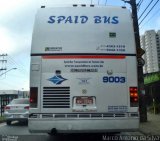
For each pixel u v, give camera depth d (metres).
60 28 10.70
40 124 10.30
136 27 21.53
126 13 10.95
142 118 20.42
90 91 10.45
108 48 10.66
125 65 10.62
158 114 26.81
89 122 10.33
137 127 10.41
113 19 10.84
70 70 10.51
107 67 10.56
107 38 10.70
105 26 10.77
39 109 10.38
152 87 32.66
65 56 10.55
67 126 10.29
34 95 10.43
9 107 22.14
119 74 10.57
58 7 10.88
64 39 10.63
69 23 10.73
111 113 10.41
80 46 10.60
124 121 10.39
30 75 10.52
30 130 10.32
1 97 35.12
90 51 10.59
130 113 10.45
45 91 10.44
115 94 10.49
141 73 20.94
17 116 21.92
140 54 20.69
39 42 10.63
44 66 10.52
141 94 20.75
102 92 10.47
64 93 10.43
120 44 10.70
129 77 10.59
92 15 10.83
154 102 28.09
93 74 10.52
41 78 10.48
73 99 10.41
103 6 10.94
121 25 10.83
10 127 19.91
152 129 16.27
